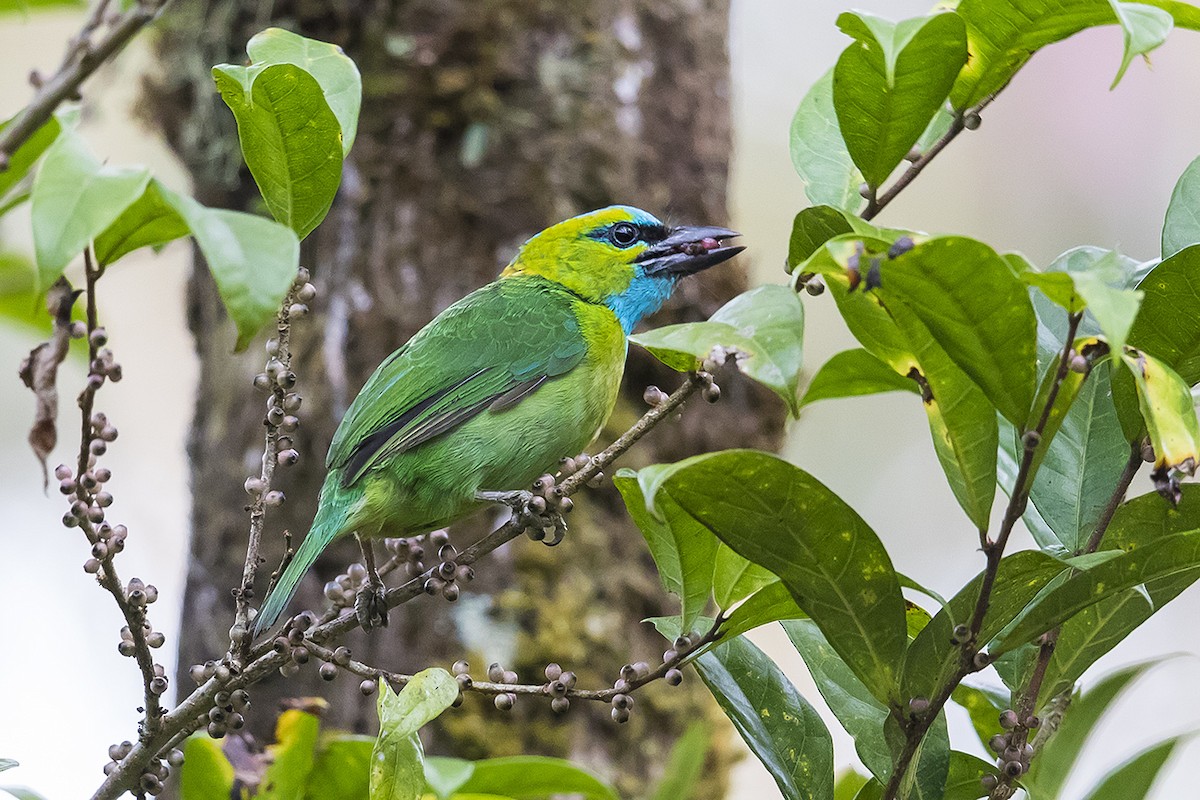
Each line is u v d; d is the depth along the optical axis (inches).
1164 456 180.7
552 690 221.5
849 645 209.6
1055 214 766.5
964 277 175.9
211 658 423.8
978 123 222.8
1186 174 234.1
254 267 178.2
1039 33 213.8
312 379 423.8
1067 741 255.9
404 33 438.3
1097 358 189.6
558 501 235.6
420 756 212.7
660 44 458.3
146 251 712.4
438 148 436.5
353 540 422.0
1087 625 226.2
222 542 429.4
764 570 237.3
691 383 228.7
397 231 430.9
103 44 203.0
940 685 206.4
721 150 470.3
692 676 429.4
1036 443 185.9
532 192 433.1
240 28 458.0
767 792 653.3
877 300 199.5
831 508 196.4
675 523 220.2
